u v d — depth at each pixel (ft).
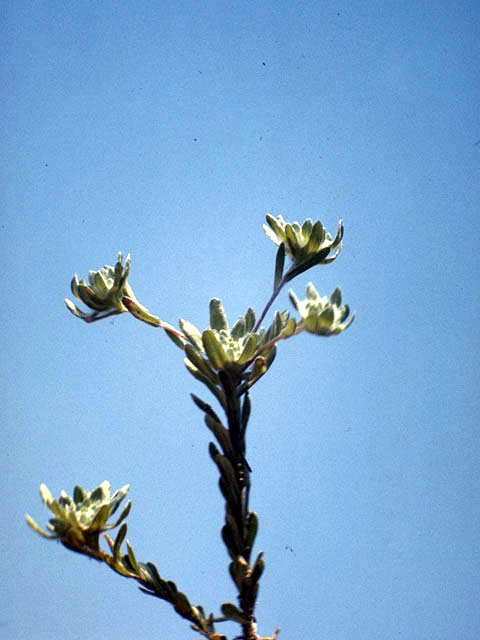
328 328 0.33
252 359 0.34
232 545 0.33
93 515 0.34
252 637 0.32
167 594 0.33
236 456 0.34
